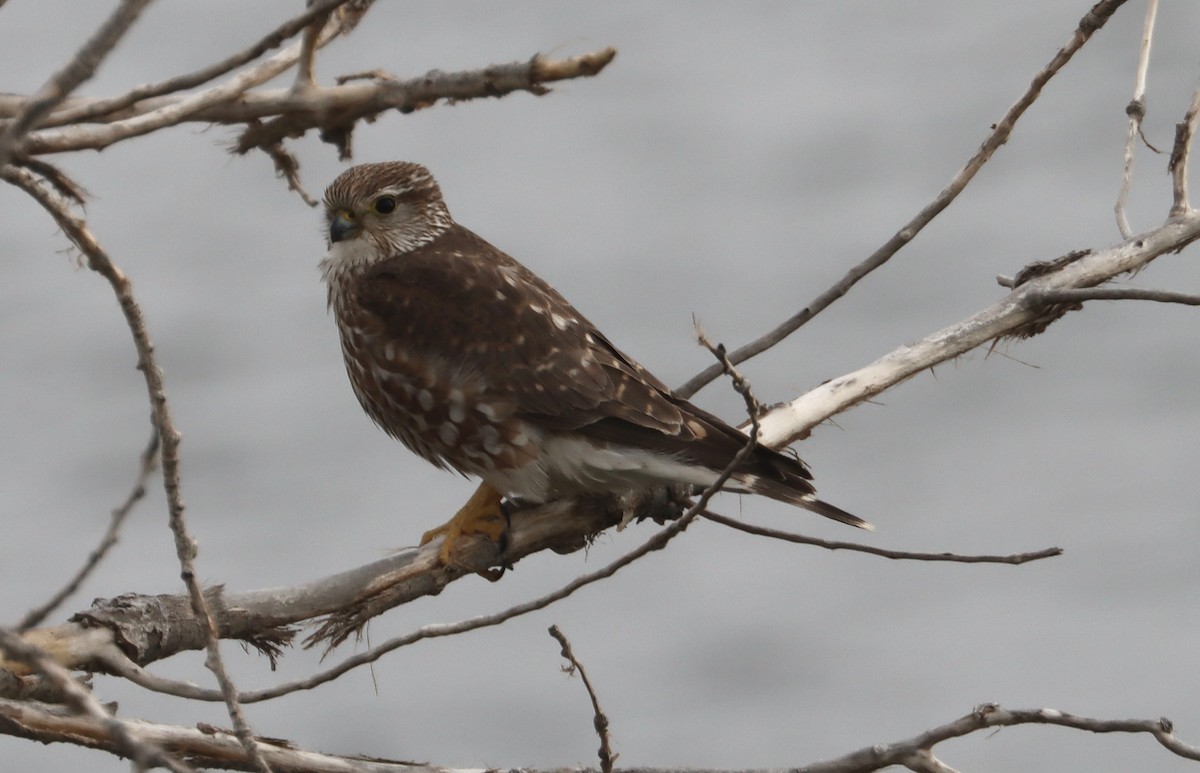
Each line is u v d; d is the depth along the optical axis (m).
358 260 11.63
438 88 7.57
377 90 7.80
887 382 10.68
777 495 10.20
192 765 7.70
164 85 6.92
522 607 7.43
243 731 6.49
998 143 10.36
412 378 11.04
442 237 11.84
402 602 9.66
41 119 5.34
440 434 11.08
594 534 10.73
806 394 10.62
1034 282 10.72
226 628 8.49
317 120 7.98
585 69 7.16
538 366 10.75
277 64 7.88
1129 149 10.78
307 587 8.87
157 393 6.32
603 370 10.77
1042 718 7.79
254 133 8.65
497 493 10.79
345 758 7.97
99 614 8.01
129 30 5.38
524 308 11.04
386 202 11.57
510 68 7.30
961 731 7.93
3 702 7.43
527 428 10.69
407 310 11.16
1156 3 10.71
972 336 10.66
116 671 7.87
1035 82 10.29
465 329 10.98
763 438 10.40
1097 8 10.02
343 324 11.60
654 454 10.42
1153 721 7.57
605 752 7.72
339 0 6.52
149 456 6.38
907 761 8.04
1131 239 10.75
